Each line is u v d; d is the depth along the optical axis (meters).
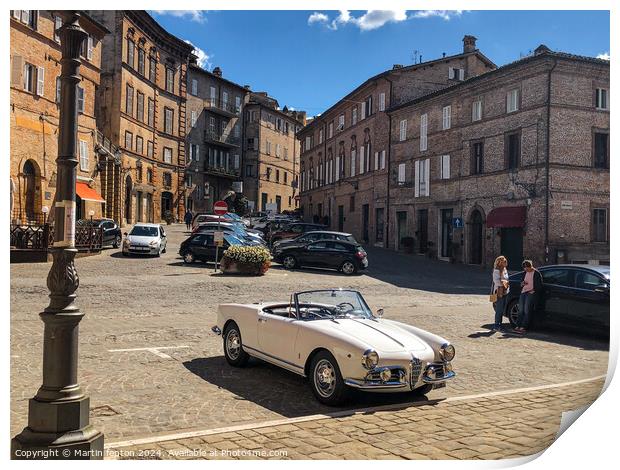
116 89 43.72
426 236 37.47
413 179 38.72
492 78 30.98
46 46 29.58
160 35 50.66
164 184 52.91
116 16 43.78
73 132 4.95
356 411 6.63
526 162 28.88
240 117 67.81
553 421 6.36
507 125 30.20
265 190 70.56
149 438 5.45
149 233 27.19
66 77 4.95
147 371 8.34
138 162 47.53
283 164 75.25
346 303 8.28
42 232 22.02
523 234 28.88
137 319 12.84
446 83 42.81
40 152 28.73
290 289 18.95
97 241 26.38
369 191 45.94
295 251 24.97
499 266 13.04
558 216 27.66
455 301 18.28
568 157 27.84
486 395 7.45
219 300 16.19
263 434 5.72
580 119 28.03
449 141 34.94
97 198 34.22
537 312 12.67
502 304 13.07
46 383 4.82
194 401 6.96
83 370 8.27
